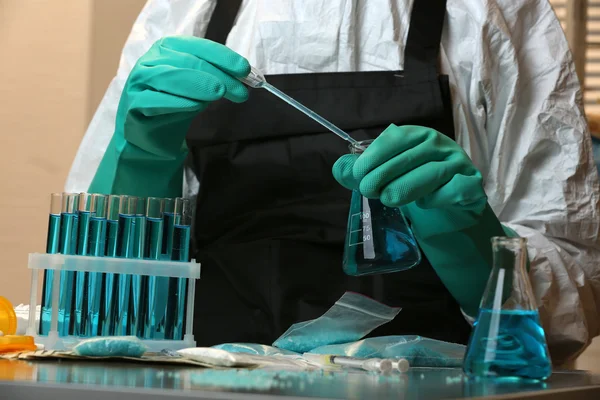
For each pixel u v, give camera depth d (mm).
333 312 1282
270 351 1209
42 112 2914
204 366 1015
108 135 2006
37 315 1355
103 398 714
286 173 1774
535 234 1743
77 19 2896
